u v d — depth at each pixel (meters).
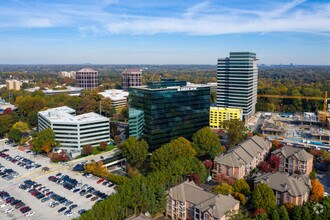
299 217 136.12
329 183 187.75
